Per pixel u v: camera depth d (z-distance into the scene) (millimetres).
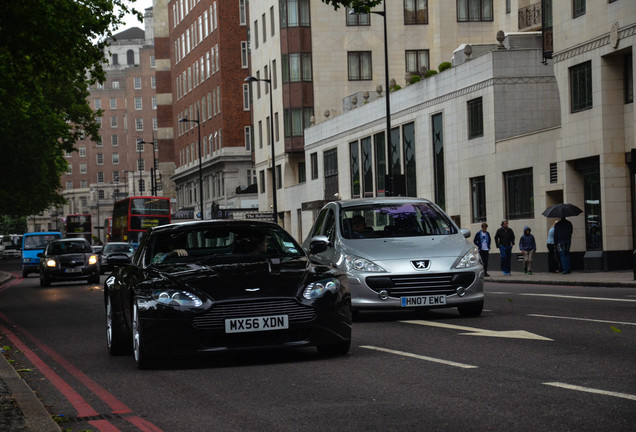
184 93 109750
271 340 10031
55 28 24688
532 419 6656
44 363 11930
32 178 56250
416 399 7715
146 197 65250
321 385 8695
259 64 76188
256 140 78000
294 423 6953
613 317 14234
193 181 107750
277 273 10289
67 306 24438
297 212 68812
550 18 37094
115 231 71750
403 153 49531
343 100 60875
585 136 32719
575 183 33938
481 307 15117
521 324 13578
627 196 31625
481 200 41375
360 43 67250
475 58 41344
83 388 9422
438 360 10016
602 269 32062
